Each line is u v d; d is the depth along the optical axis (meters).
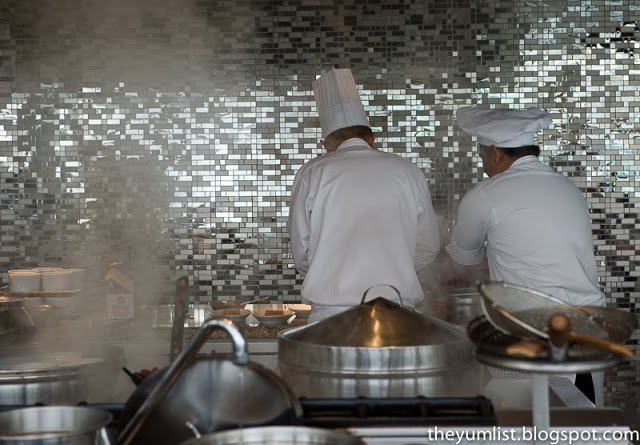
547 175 3.29
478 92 5.38
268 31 5.39
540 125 3.33
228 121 5.44
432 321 2.26
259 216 5.46
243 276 5.49
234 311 3.53
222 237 5.47
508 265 3.23
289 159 5.44
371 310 2.23
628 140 5.42
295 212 3.11
